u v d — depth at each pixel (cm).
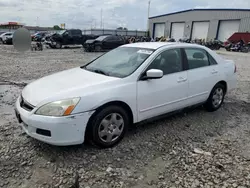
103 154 307
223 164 292
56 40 2197
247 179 263
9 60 1254
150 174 271
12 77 785
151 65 357
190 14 4031
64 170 271
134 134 366
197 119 438
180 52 406
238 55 2114
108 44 1983
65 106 277
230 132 388
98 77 337
